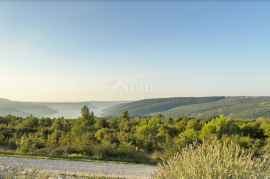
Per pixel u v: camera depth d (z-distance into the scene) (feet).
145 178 27.09
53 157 37.52
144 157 42.78
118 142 68.69
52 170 26.99
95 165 32.45
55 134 79.36
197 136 59.77
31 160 33.22
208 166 11.06
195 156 12.48
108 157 40.27
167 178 11.74
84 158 38.37
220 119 71.36
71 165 31.22
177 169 11.84
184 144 41.83
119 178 26.05
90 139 66.64
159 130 98.89
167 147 45.78
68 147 44.98
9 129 88.38
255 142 57.57
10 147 49.60
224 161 11.78
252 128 102.17
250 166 11.08
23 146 42.80
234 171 10.85
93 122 73.51
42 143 52.60
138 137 74.84
